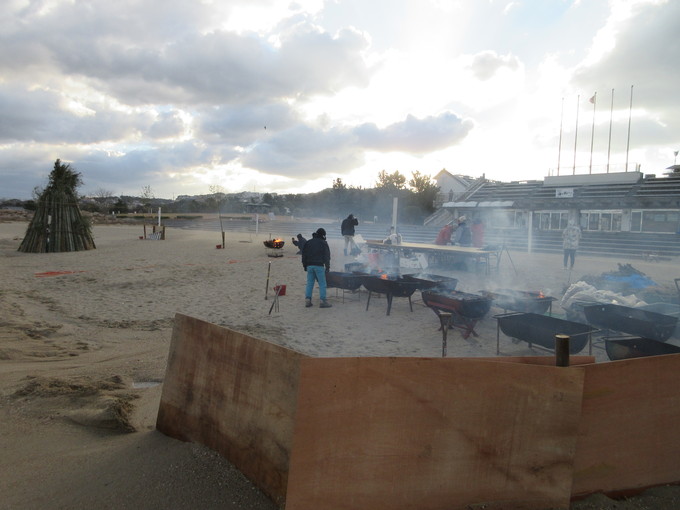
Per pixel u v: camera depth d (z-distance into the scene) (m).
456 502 2.58
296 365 2.68
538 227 33.66
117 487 2.85
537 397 2.67
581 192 33.50
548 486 2.67
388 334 7.62
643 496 2.90
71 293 11.38
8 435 3.79
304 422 2.39
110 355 6.50
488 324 8.24
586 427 2.80
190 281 13.07
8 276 14.00
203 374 3.39
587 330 5.67
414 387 2.54
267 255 19.59
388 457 2.50
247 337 3.06
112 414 4.02
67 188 22.73
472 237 15.91
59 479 3.00
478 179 46.19
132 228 44.25
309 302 9.68
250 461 2.88
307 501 2.37
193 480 2.87
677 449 3.08
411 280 9.41
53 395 4.70
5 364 5.89
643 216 28.53
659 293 8.40
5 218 51.72
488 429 2.63
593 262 18.50
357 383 2.47
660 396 3.01
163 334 7.71
